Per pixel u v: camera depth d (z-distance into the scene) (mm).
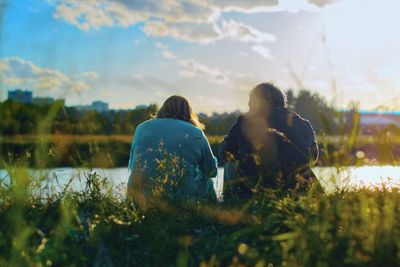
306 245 2988
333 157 3385
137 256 3508
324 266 2801
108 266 3166
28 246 3207
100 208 4254
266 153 5352
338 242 3039
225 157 5617
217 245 3471
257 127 5480
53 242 3383
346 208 3490
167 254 3488
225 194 5250
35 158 3471
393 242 2945
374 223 3090
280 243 3250
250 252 3119
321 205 3594
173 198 4652
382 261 2848
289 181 4785
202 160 5781
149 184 5422
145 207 4406
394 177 4324
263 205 3957
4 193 4277
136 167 5469
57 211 4145
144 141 5699
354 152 3359
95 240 3498
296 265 2865
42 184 4129
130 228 3914
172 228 3914
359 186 4395
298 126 5496
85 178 4406
